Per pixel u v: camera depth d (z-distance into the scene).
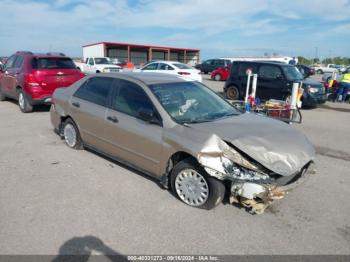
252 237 3.30
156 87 4.51
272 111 7.79
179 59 59.06
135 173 4.89
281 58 36.34
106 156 5.43
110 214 3.69
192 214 3.71
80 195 4.15
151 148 4.18
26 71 9.25
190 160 3.80
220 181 3.62
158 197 4.12
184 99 4.54
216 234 3.34
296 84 8.16
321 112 11.55
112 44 46.75
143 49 53.56
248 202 3.59
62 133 6.24
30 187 4.38
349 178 4.97
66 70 9.50
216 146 3.59
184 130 3.88
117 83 4.92
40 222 3.50
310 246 3.18
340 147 6.76
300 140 4.05
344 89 14.20
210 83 23.72
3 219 3.55
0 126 7.87
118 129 4.64
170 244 3.16
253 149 3.56
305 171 3.95
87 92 5.47
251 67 12.80
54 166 5.15
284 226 3.52
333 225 3.57
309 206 4.00
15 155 5.66
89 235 3.28
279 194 3.40
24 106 9.53
